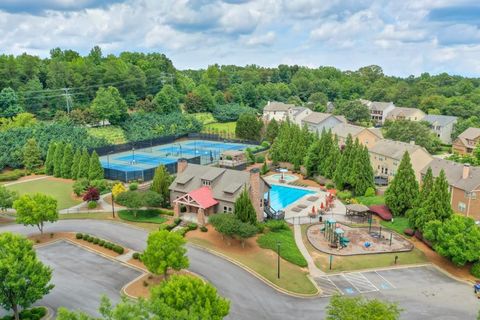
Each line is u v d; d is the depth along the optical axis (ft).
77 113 400.47
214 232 182.19
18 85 422.82
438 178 180.14
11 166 290.97
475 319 125.49
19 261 107.96
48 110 416.46
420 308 131.44
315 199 243.81
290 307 128.36
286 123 370.32
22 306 110.42
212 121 520.01
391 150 280.31
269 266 155.22
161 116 464.65
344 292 140.26
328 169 270.67
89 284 137.08
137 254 156.04
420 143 361.10
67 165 270.46
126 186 252.21
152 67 634.02
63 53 635.66
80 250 164.86
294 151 309.83
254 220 177.37
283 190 265.54
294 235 190.08
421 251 175.42
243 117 413.39
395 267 161.07
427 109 526.16
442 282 150.30
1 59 441.68
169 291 93.71
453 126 433.07
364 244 178.60
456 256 154.92
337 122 443.73
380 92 623.36
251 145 401.70
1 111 376.27
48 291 113.29
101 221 196.65
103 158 338.95
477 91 626.64
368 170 244.63
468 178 213.87
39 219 170.19
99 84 482.28
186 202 194.29
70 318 76.28
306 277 149.89
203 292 94.73
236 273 148.46
